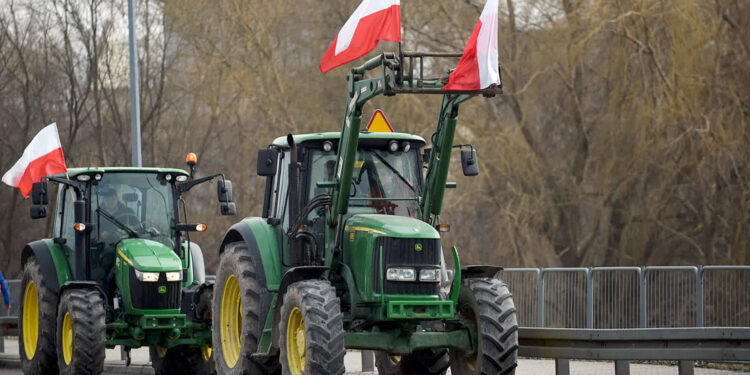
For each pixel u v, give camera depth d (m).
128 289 53.53
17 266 163.88
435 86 40.16
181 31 135.50
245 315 44.84
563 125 119.31
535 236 116.69
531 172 116.81
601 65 116.12
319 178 44.25
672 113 106.62
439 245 41.44
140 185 56.47
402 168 44.81
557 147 119.69
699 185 107.06
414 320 40.97
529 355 45.72
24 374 58.47
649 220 109.81
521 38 119.88
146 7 145.88
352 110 41.38
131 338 54.56
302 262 43.50
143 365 66.25
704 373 54.97
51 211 156.88
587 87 117.25
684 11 106.62
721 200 105.75
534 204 115.50
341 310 43.03
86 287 52.81
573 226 117.19
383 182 44.31
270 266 44.75
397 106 117.88
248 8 132.12
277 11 131.88
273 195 47.22
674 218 110.06
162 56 147.12
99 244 55.28
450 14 119.75
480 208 121.56
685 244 110.12
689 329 42.78
